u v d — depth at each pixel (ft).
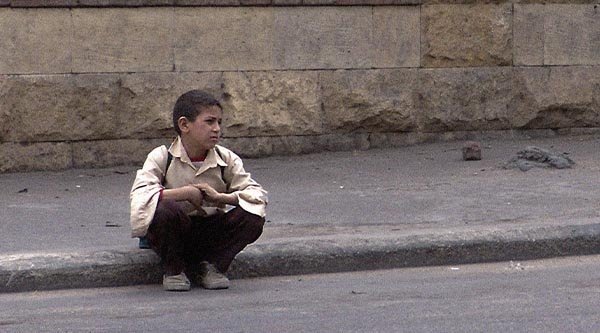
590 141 69.72
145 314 37.11
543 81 70.28
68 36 63.00
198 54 64.80
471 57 68.90
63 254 42.04
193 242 41.57
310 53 66.33
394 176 60.29
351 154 66.95
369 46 67.21
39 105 62.90
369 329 34.55
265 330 34.60
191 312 37.27
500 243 45.19
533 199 52.90
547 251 45.75
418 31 67.87
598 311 36.45
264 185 58.59
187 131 39.99
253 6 65.31
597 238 46.39
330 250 43.83
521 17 69.56
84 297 40.01
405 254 44.45
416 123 68.49
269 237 45.42
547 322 35.04
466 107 69.15
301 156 66.69
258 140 66.08
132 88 63.87
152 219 39.11
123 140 64.34
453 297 38.99
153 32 64.08
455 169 61.62
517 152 64.18
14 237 46.52
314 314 36.73
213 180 40.52
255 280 42.63
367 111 67.41
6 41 62.28
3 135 62.64
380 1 67.00
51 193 57.67
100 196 56.85
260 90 65.77
